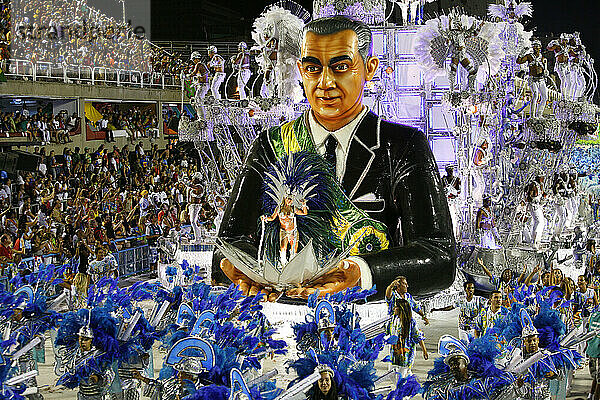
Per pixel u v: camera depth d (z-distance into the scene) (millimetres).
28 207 23594
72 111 33219
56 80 31172
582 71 20312
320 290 14273
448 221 15742
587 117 19547
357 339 9891
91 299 11664
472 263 17594
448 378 9336
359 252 15609
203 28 40000
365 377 8891
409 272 14836
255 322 11656
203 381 8617
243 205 16422
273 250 15562
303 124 16578
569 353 10453
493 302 12906
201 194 20797
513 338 10484
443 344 9523
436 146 19141
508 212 18078
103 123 34688
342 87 16047
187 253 20219
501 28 18750
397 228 16125
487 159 18141
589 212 23688
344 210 15883
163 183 31156
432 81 19219
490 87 17938
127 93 35125
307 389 8570
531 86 18719
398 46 19047
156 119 38188
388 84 18953
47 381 13609
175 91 38156
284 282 14391
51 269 14727
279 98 18641
